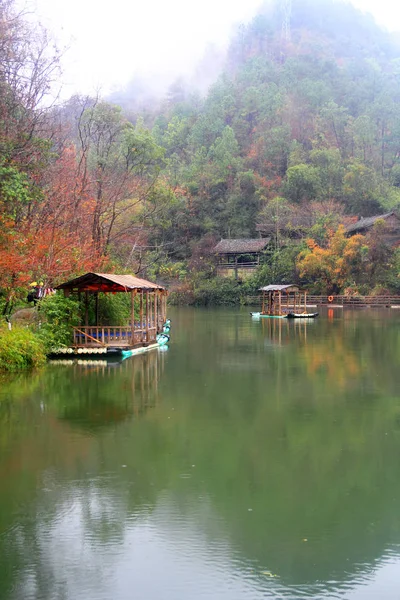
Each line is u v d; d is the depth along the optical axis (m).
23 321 23.58
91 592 6.94
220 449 12.02
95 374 20.30
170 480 10.33
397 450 12.06
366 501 9.53
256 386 18.47
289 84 121.75
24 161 25.28
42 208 29.75
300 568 7.48
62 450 11.91
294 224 82.75
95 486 10.04
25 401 16.19
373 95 126.12
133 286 24.48
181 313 59.31
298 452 11.91
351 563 7.61
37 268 25.42
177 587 7.05
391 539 8.25
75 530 8.45
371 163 102.44
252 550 7.92
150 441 12.54
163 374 20.50
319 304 69.56
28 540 8.16
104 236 42.69
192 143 114.00
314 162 98.44
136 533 8.38
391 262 71.56
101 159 38.62
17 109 25.42
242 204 96.88
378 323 43.84
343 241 71.88
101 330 26.64
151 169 48.75
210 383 18.95
